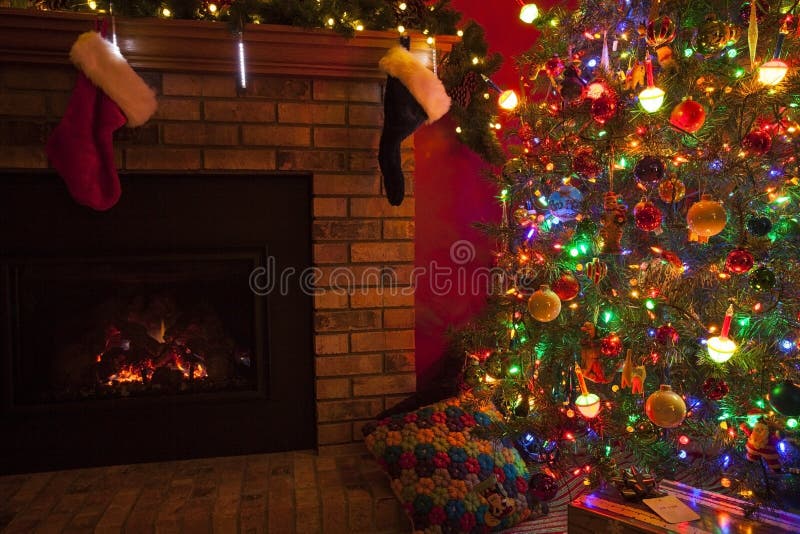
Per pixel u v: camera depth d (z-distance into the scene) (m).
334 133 2.22
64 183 2.09
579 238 1.86
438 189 2.51
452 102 2.37
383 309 2.30
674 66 1.58
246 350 2.32
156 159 2.09
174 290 2.29
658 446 1.82
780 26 1.40
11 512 1.81
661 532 1.48
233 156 2.14
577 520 1.64
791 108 1.45
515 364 1.99
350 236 2.26
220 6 2.11
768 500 1.58
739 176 1.53
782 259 1.54
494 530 1.88
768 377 1.54
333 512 1.87
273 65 2.10
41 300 2.17
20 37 1.88
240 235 2.24
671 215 1.78
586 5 1.87
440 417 2.06
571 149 1.79
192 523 1.78
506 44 2.59
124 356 2.24
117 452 2.18
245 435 2.28
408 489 1.86
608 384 2.08
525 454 2.16
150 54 1.99
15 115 1.99
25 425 2.11
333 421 2.28
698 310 1.76
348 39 2.07
